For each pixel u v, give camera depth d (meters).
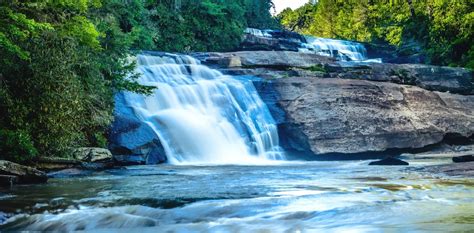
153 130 19.64
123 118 19.09
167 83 23.59
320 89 25.27
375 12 65.56
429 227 5.60
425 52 46.72
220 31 39.88
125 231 5.88
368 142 23.88
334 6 80.38
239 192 8.99
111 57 20.03
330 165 18.27
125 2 30.00
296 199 7.82
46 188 10.01
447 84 31.33
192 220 6.42
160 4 36.16
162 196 8.47
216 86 24.14
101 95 18.38
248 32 44.34
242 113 23.94
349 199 7.80
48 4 14.96
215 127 22.38
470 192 8.55
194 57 28.86
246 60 28.84
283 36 46.22
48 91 14.48
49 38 15.21
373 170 14.66
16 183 10.75
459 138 27.42
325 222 6.09
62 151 14.75
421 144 25.36
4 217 6.62
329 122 23.80
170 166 17.41
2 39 12.77
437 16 46.53
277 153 23.53
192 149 20.77
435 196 8.07
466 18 42.78
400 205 7.16
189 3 39.16
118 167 16.12
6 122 14.16
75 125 15.47
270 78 26.66
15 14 13.22
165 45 35.62
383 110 25.52
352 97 25.30
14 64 14.30
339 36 74.19
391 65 30.95
